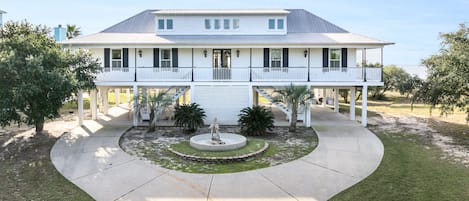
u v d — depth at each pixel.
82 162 10.70
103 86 18.45
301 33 20.53
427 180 8.90
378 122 18.94
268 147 12.76
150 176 9.37
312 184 8.73
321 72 18.03
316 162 10.78
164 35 19.98
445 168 9.98
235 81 17.67
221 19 20.09
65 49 15.77
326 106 27.05
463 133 15.73
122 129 16.44
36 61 12.59
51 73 12.98
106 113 21.55
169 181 8.96
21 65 12.77
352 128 16.83
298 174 9.55
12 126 16.81
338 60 18.50
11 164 10.52
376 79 17.66
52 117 14.65
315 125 17.55
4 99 12.59
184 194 8.04
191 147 12.31
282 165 10.46
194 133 15.62
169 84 17.75
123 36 19.52
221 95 17.72
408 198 7.70
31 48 13.78
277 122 18.42
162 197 7.85
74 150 12.23
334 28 21.30
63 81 13.10
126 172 9.70
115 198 7.78
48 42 15.58
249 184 8.74
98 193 8.08
